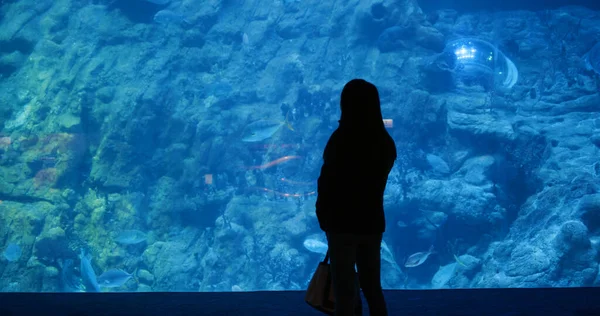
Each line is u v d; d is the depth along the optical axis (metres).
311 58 38.75
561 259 25.23
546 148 31.12
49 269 31.28
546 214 28.28
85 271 28.33
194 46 40.66
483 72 34.31
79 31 40.44
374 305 2.48
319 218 2.42
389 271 30.20
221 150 36.28
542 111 33.59
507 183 31.05
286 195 34.25
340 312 2.33
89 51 39.47
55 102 37.34
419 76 35.31
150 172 36.75
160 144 37.19
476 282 28.48
